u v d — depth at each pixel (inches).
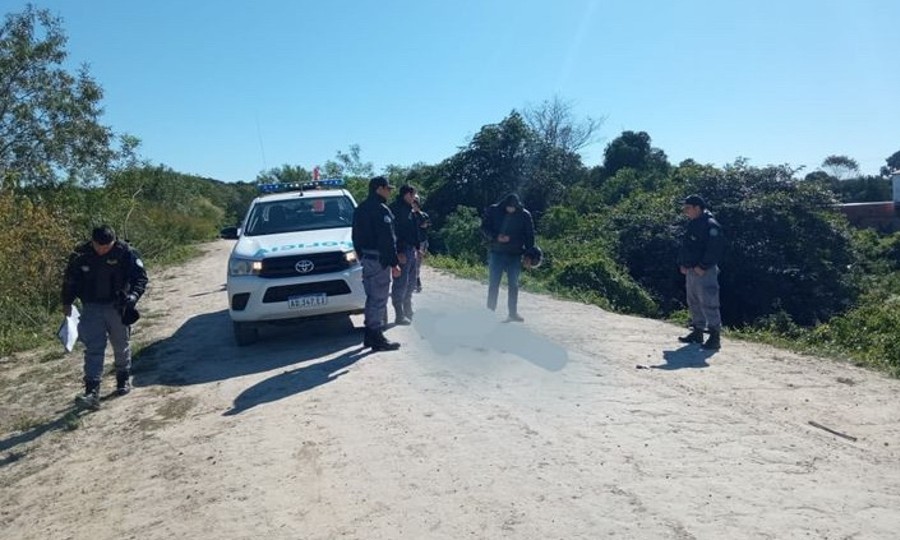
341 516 171.6
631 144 1924.2
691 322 345.4
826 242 841.5
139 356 369.1
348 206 413.4
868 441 206.2
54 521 188.4
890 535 149.7
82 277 285.9
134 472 215.0
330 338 366.0
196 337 408.5
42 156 858.1
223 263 918.4
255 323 346.3
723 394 252.7
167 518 181.0
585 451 198.8
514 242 375.9
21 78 844.0
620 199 1342.3
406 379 278.8
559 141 1453.0
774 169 906.7
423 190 1249.4
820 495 169.3
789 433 211.3
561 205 1183.6
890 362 317.1
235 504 183.8
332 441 220.4
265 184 454.6
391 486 185.5
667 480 178.7
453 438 214.5
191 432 243.0
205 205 1872.5
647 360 305.3
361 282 343.0
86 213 863.1
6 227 538.3
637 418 225.3
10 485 217.8
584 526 157.5
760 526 154.4
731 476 180.4
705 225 327.3
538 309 439.8
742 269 812.6
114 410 279.7
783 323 573.0
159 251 1044.5
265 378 299.9
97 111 899.4
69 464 229.3
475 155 1197.7
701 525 155.3
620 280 609.9
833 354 327.6
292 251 343.0
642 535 152.3
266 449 219.0
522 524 160.2
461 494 177.6
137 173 1168.8
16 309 497.0
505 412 234.4
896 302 719.1
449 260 751.7
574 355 312.8
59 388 328.5
